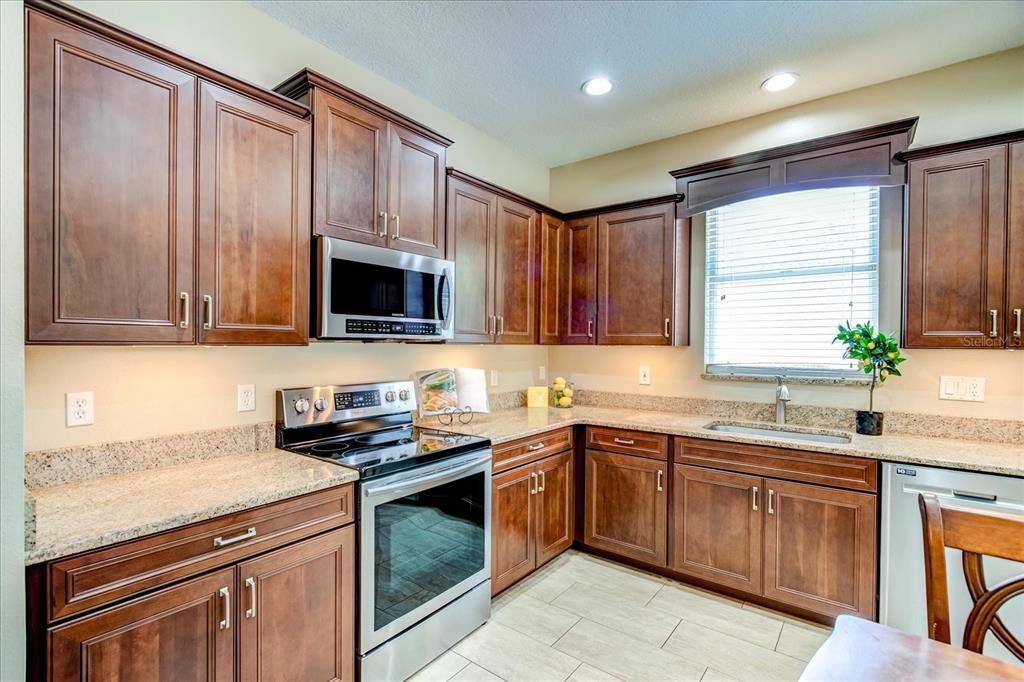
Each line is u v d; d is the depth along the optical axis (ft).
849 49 7.36
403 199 7.30
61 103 4.25
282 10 6.63
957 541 3.61
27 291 4.08
